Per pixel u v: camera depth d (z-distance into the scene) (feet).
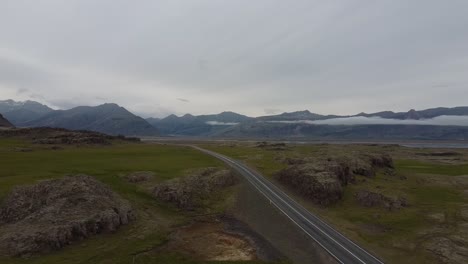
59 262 140.05
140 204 217.77
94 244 159.63
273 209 241.14
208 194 260.21
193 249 171.32
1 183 207.92
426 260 179.83
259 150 532.73
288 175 313.32
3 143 406.21
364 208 258.16
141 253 156.15
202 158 390.01
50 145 421.59
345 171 313.32
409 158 577.43
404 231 216.74
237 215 228.63
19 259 138.72
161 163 328.49
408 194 291.58
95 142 481.46
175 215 217.15
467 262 176.76
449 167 448.24
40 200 181.27
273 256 170.60
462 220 233.35
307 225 216.33
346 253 180.55
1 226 162.81
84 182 200.54
